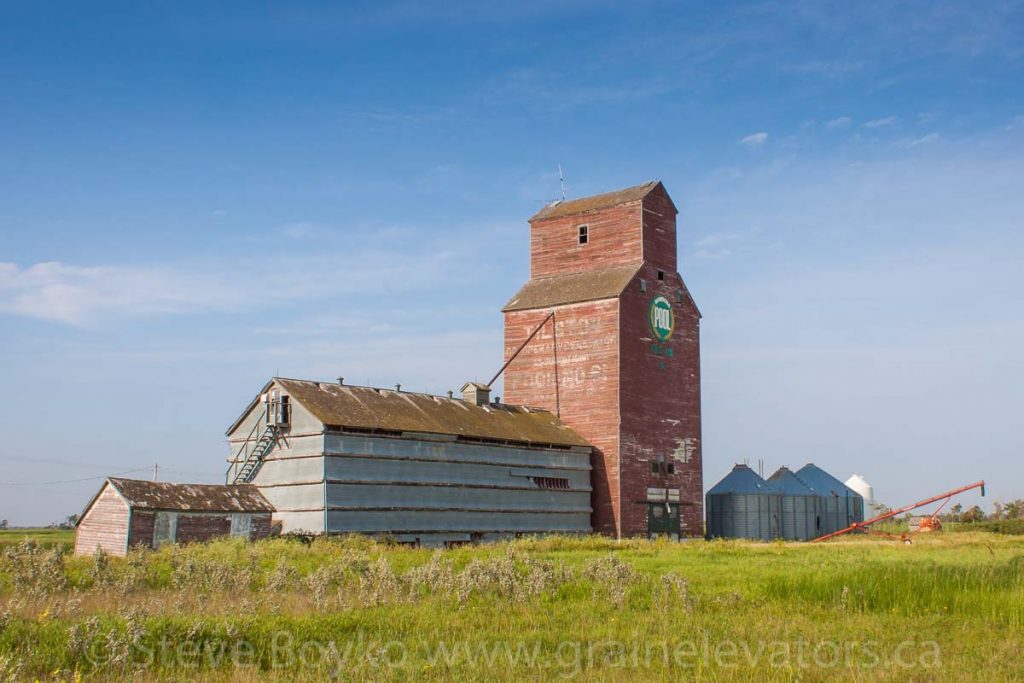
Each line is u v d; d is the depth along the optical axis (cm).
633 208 8125
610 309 7762
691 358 8406
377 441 5978
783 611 2750
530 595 2888
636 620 2539
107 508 5238
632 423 7700
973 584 2944
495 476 6800
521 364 8225
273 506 5841
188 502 5372
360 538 5316
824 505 8994
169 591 2945
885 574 3055
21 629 1998
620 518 7469
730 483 8856
